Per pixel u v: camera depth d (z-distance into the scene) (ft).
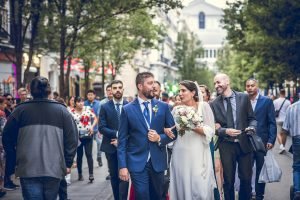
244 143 28.68
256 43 90.68
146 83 24.47
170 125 24.81
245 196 29.30
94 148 77.56
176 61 291.58
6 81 83.05
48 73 115.34
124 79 195.00
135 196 24.54
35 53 92.79
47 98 22.54
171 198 25.75
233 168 28.86
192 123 24.88
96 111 54.70
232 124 28.76
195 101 26.18
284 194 37.45
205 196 25.13
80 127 44.01
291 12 83.51
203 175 25.26
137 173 24.14
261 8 87.10
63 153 22.26
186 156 25.31
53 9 61.62
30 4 57.88
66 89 75.00
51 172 21.72
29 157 21.72
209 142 25.16
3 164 39.83
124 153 24.31
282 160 58.44
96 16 65.92
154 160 24.29
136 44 106.42
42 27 68.80
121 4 64.28
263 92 175.01
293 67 88.33
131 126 24.40
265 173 32.35
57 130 22.02
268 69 107.86
